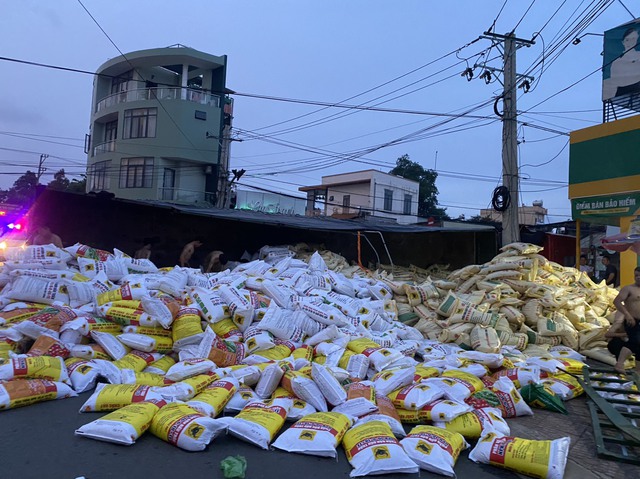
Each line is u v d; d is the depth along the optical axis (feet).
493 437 12.46
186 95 98.37
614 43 43.27
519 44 47.32
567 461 12.64
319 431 12.14
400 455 11.07
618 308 21.24
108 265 23.21
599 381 19.11
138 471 10.54
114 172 99.86
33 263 21.72
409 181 130.00
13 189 148.25
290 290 22.57
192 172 99.76
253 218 38.34
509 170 46.88
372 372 17.29
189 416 12.07
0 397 13.26
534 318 26.13
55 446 11.45
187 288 20.26
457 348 22.04
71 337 16.75
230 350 17.19
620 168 39.27
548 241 64.34
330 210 127.03
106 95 109.60
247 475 10.69
